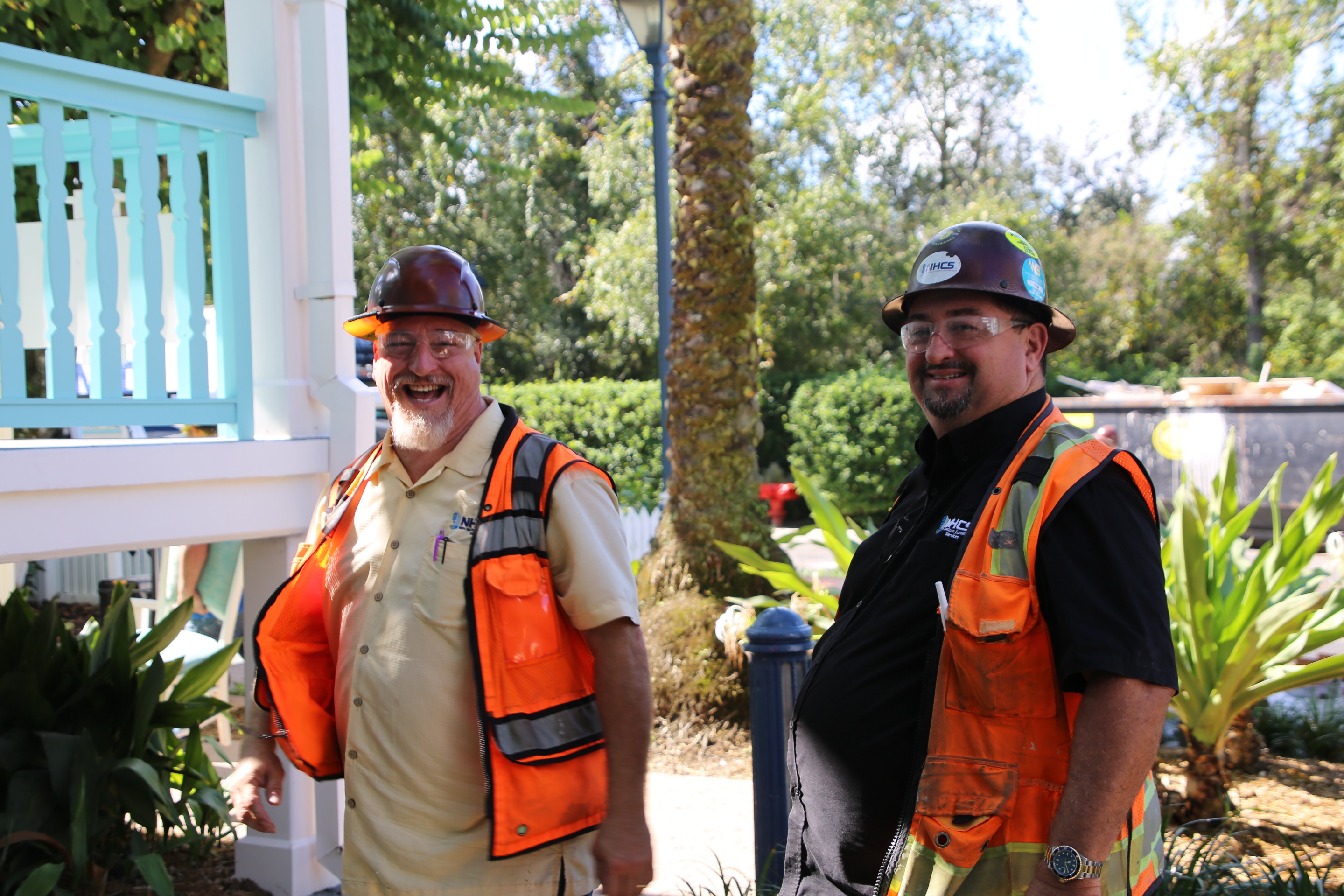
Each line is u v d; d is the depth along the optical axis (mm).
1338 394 11477
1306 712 6023
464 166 24188
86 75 3650
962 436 2092
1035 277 2082
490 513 2244
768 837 3580
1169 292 27234
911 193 27828
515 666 2172
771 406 20938
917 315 2129
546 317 25938
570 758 2205
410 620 2236
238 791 2576
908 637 1996
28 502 3346
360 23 7496
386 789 2219
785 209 22812
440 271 2314
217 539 3863
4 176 3545
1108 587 1751
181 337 4207
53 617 3904
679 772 5512
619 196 24391
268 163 4172
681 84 6379
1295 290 25484
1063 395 25062
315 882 4086
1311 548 4664
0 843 3482
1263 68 21953
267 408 4191
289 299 4184
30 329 4992
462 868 2201
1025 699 1823
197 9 6336
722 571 6414
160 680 3920
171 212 4754
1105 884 1880
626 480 17625
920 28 25516
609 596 2174
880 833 1980
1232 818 4199
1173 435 11727
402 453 2395
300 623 2492
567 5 9289
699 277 6410
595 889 2312
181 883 4125
